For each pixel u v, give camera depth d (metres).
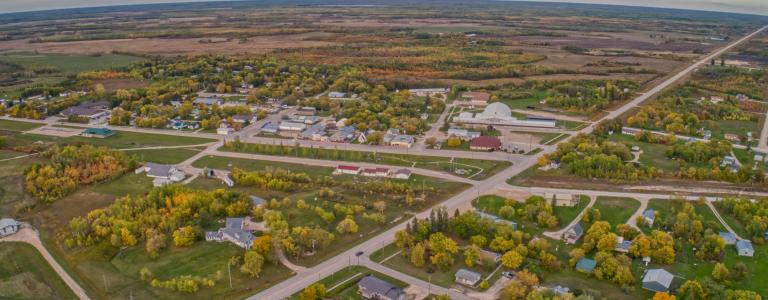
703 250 173.75
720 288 148.38
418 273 164.88
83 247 180.88
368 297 151.62
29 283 160.88
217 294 153.62
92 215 197.12
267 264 169.88
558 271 165.75
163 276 163.12
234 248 179.50
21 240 187.88
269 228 190.00
